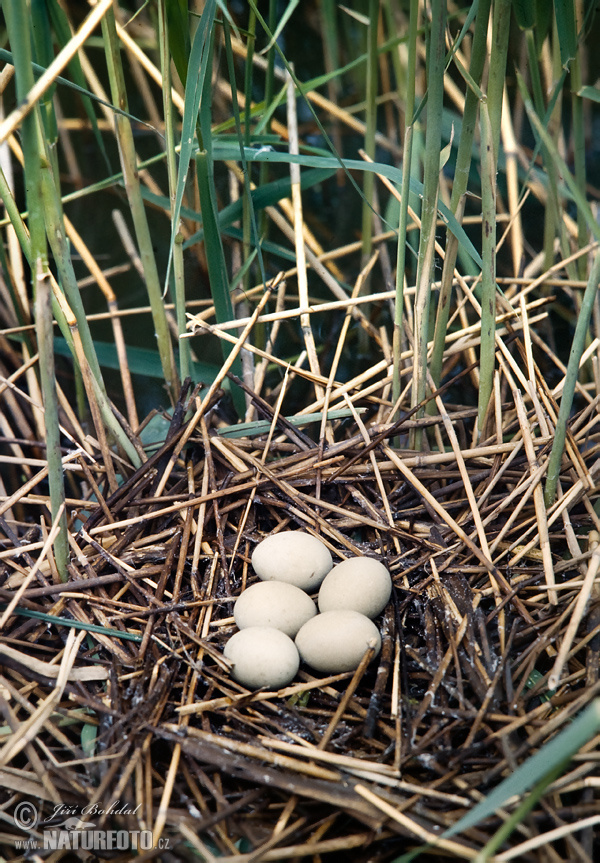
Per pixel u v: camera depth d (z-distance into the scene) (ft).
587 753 1.20
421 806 1.17
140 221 1.67
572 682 1.31
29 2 1.52
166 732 1.24
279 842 1.17
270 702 1.32
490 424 1.70
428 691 1.28
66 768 1.26
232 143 1.68
